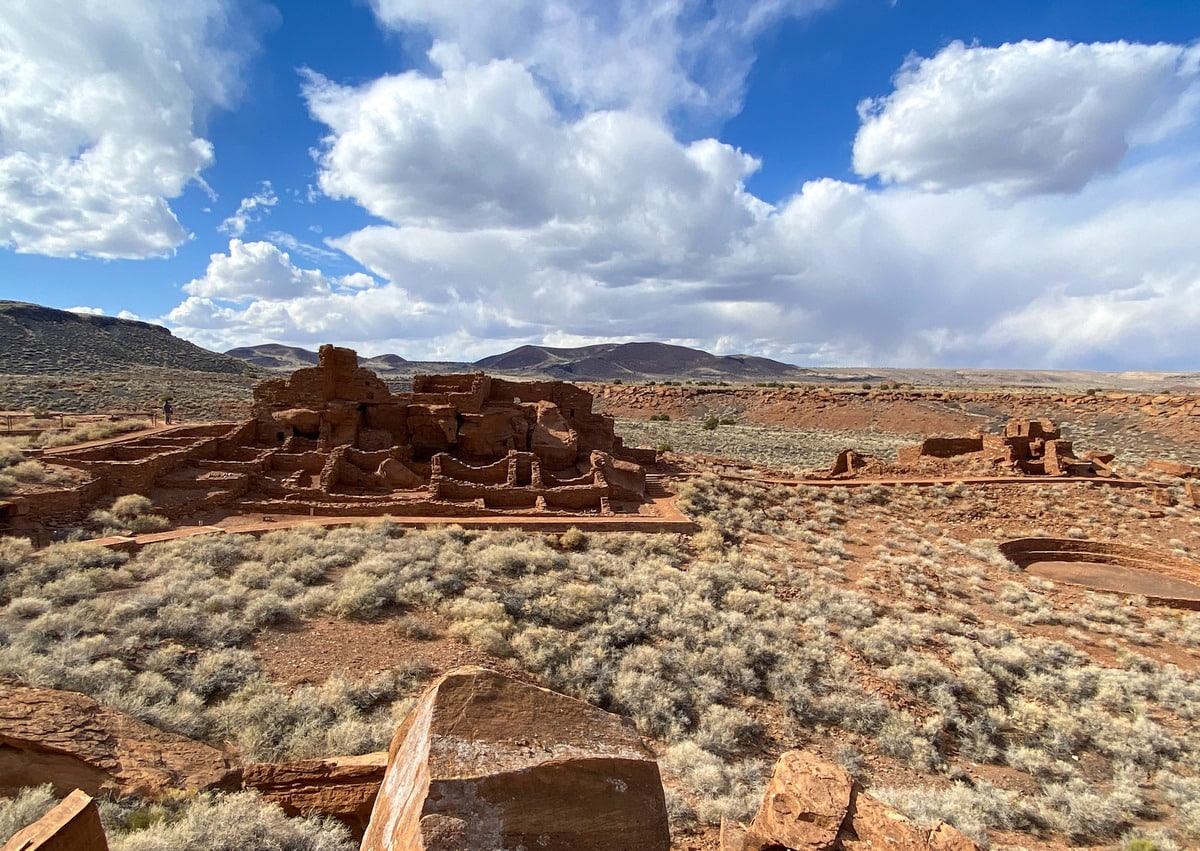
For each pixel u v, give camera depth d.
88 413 51.06
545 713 4.94
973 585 25.59
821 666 16.92
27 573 16.62
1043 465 42.44
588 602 18.22
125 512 22.78
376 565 19.06
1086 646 21.09
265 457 28.72
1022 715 15.90
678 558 23.73
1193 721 16.53
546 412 37.00
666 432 84.75
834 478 41.72
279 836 7.39
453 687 4.90
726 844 7.51
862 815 6.93
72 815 5.05
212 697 12.16
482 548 22.23
